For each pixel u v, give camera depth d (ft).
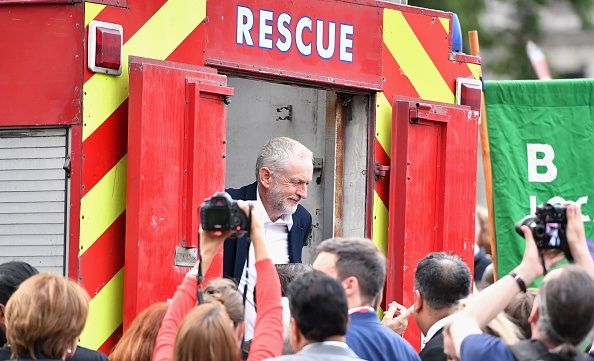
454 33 50.08
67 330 33.91
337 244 36.47
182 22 42.86
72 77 40.93
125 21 41.65
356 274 36.24
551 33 155.12
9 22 41.57
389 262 47.70
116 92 41.45
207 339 32.42
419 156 48.16
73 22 40.98
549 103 52.42
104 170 41.19
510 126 52.31
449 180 48.78
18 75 41.50
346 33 46.96
